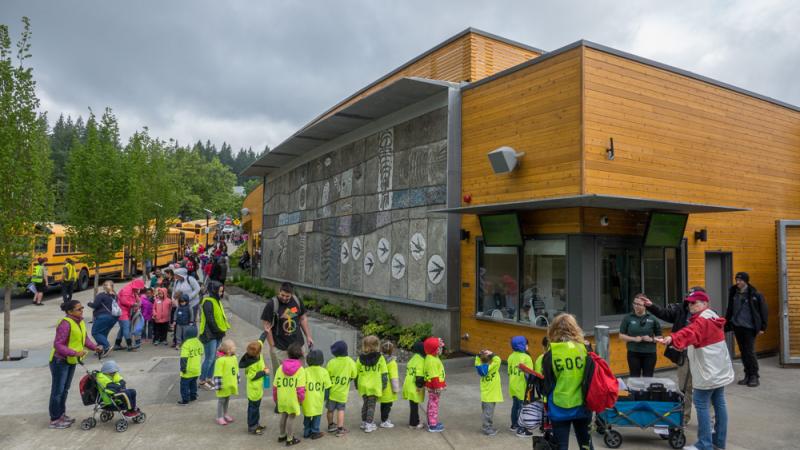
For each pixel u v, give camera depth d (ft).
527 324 31.09
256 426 21.31
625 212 30.66
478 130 35.17
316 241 59.67
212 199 282.15
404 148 42.52
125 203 59.93
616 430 21.35
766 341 38.88
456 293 37.01
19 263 36.32
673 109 31.50
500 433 21.39
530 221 31.73
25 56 36.63
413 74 47.65
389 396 21.93
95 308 36.81
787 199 40.45
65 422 21.97
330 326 39.17
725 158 35.14
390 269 43.65
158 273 49.21
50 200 39.88
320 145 59.52
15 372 31.94
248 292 71.15
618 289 30.40
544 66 29.68
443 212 35.22
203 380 28.30
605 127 27.76
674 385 20.34
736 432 21.22
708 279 36.27
